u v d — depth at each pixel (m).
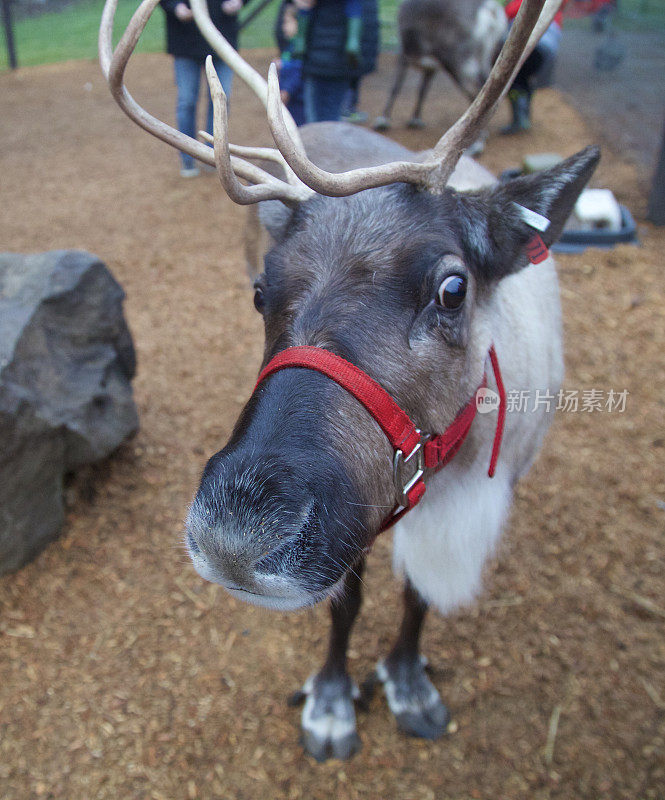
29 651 2.83
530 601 2.99
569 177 1.85
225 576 1.34
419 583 2.27
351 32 5.27
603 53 8.48
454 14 7.54
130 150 8.39
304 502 1.32
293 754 2.52
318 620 2.97
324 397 1.44
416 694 2.59
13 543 3.06
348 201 1.71
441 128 8.77
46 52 13.87
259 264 3.77
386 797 2.38
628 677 2.70
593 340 4.53
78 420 3.23
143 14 1.57
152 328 4.84
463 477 2.07
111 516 3.40
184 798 2.40
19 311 3.16
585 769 2.43
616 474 3.58
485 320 1.89
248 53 12.50
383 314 1.55
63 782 2.44
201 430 3.92
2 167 7.95
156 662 2.81
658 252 5.48
